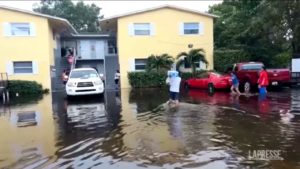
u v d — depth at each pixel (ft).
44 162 15.76
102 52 91.71
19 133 22.74
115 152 17.29
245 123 24.23
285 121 24.48
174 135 20.79
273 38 74.33
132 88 63.00
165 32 67.15
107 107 35.22
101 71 92.68
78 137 21.04
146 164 15.19
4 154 17.31
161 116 28.14
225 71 63.72
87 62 92.38
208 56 68.85
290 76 49.90
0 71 60.70
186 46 67.97
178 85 35.83
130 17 65.77
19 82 56.80
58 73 71.67
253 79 48.08
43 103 41.14
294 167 14.44
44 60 61.98
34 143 19.67
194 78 56.70
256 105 33.32
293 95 41.68
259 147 17.66
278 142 18.54
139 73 63.46
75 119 28.04
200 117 27.22
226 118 26.48
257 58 69.97
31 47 61.52
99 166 15.06
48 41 62.23
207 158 15.92
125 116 28.71
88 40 90.79
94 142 19.57
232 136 20.29
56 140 20.35
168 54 67.36
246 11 76.84
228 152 16.85
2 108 37.14
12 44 60.95
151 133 21.50
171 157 16.16
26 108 36.55
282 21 65.82
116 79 66.54
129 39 66.08
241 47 73.72
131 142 19.27
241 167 14.56
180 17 67.46
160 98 42.70
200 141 19.19
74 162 15.72
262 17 64.95
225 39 87.86
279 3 60.29
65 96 50.42
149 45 66.85
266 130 21.67
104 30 84.23
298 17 61.72
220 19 96.94
